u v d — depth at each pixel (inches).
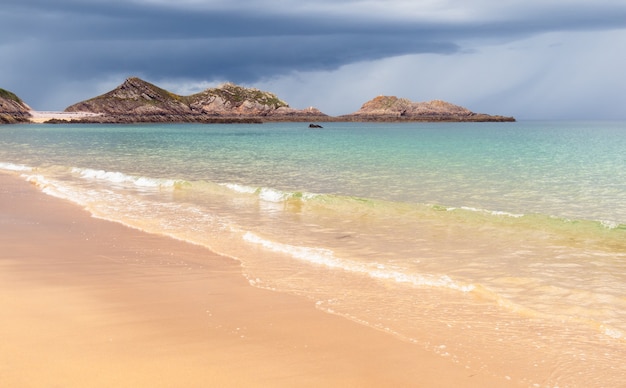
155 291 322.3
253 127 6156.5
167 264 393.4
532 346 241.8
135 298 306.3
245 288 332.2
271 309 290.2
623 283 347.3
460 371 213.6
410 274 362.3
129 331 250.4
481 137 3051.2
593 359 227.8
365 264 389.7
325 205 674.2
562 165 1232.8
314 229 532.1
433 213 608.4
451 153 1643.7
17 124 6048.2
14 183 917.2
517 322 273.7
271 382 198.8
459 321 274.2
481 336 253.1
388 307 296.0
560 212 649.6
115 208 655.1
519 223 546.9
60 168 1165.1
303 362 218.5
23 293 310.5
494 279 357.1
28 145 2171.5
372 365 217.3
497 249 445.4
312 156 1553.9
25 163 1352.1
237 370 208.5
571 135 3331.7
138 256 418.0
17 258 405.1
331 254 420.2
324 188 863.7
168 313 279.3
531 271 377.4
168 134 3609.7
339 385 197.9
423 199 748.0
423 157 1482.5
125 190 823.1
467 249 444.8
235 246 454.9
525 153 1628.9
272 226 547.8
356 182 937.5
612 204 702.5
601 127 5964.6
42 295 307.1
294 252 430.6
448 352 233.0
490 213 591.5
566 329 264.1
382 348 235.9
